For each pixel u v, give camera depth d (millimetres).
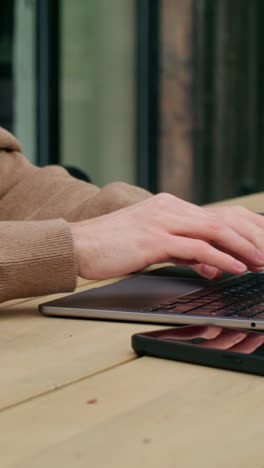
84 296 993
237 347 742
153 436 587
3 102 4879
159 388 688
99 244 977
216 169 5754
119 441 579
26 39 4887
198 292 991
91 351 798
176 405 647
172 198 1030
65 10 5000
